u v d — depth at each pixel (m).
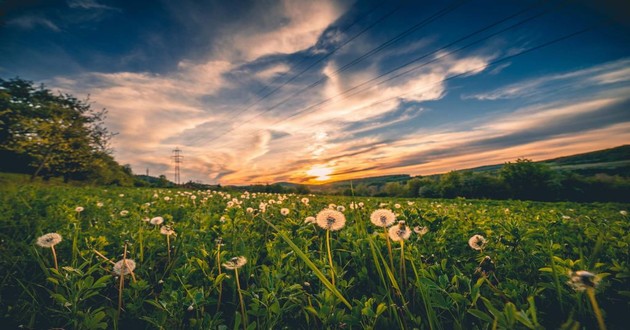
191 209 7.25
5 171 38.16
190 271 2.44
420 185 52.47
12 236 4.00
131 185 50.72
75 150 38.00
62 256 3.03
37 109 36.47
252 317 2.15
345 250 2.97
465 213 6.61
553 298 2.12
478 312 1.54
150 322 1.95
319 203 10.05
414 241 3.33
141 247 3.07
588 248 3.16
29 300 2.28
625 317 1.87
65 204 6.50
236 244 3.18
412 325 1.89
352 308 1.83
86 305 2.32
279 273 2.33
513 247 3.09
